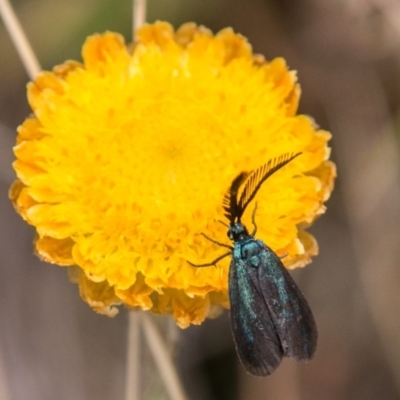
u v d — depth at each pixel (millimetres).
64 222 125
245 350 122
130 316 134
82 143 127
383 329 150
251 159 127
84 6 149
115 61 130
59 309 150
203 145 128
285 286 123
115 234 126
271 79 130
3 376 144
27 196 126
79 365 149
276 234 126
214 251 126
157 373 137
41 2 149
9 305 149
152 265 125
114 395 148
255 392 148
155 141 127
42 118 127
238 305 123
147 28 131
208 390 148
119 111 128
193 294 123
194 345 148
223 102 129
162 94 129
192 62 130
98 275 124
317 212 126
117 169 127
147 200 126
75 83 129
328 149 128
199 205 126
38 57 149
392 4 150
